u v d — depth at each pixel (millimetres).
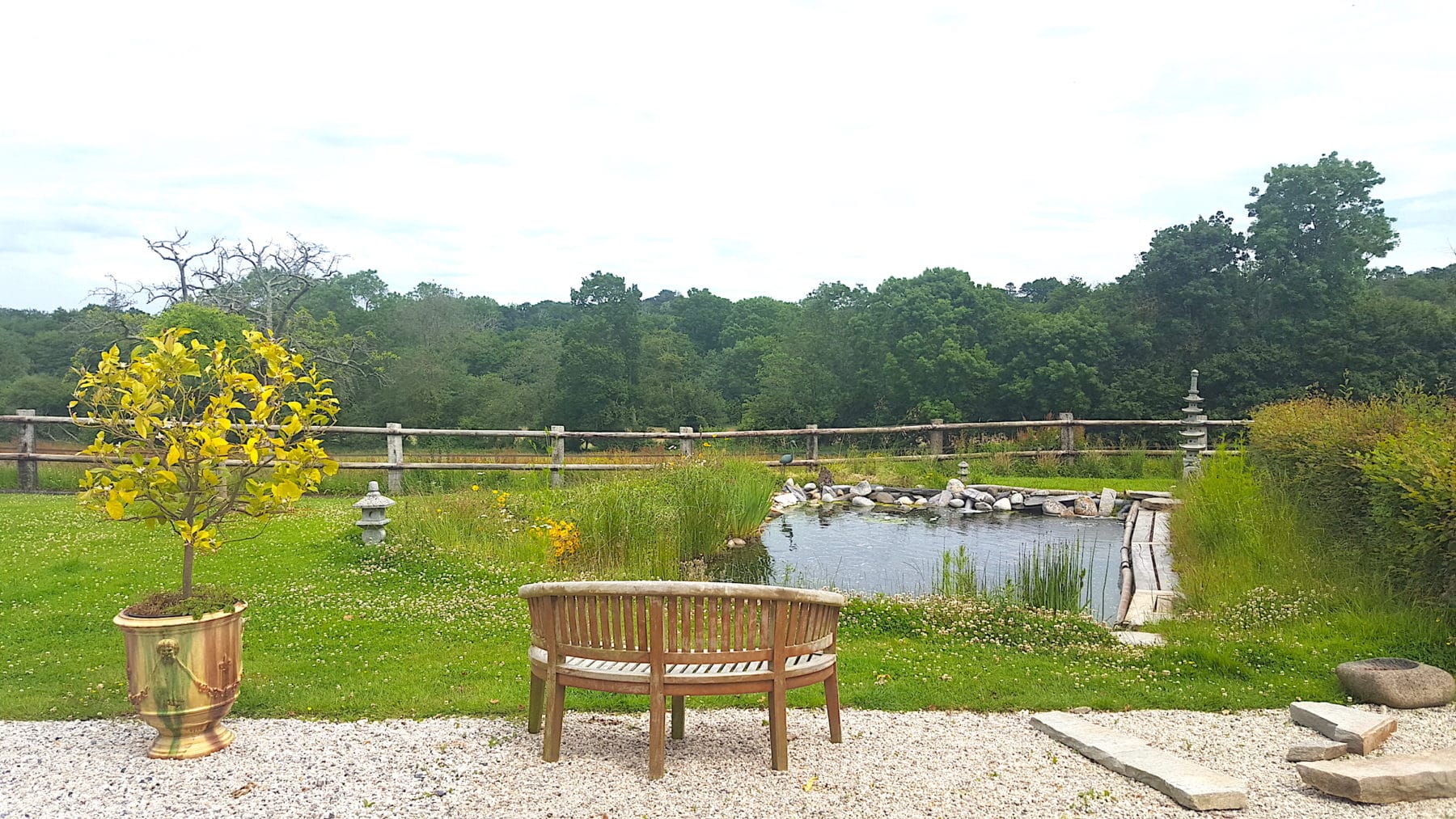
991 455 18266
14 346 37938
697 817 3434
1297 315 28734
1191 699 5094
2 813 3455
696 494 11148
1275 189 30328
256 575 8016
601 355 42688
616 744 4273
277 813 3471
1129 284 32562
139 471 4223
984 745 4312
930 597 7441
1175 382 28703
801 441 21094
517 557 9117
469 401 42906
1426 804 3645
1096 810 3545
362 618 6738
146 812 3475
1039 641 6344
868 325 35844
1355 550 7191
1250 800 3668
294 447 4555
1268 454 10375
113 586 7438
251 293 36594
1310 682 5336
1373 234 28688
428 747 4180
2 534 9547
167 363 4281
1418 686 4914
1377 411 8758
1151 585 8383
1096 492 15023
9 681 5230
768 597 3857
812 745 4293
